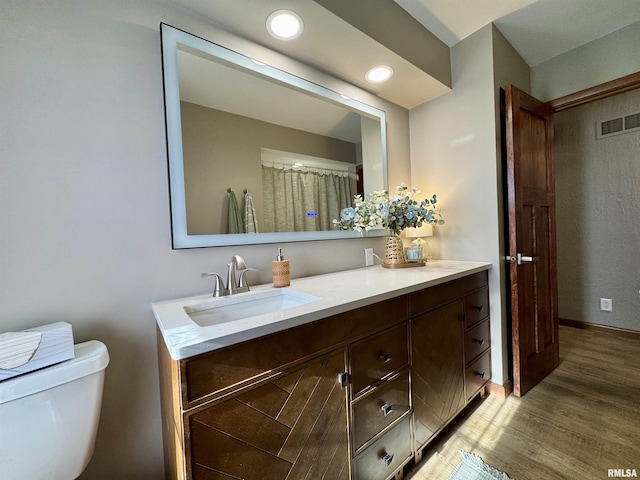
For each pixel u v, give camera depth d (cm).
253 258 137
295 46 142
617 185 263
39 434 68
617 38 180
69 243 93
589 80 191
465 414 160
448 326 143
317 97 164
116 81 101
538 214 195
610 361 215
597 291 277
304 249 157
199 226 120
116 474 100
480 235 183
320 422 90
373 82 180
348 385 97
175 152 114
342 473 95
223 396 71
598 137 271
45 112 89
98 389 78
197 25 120
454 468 124
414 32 164
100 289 98
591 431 142
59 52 91
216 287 115
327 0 119
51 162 90
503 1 154
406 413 119
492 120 174
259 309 118
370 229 187
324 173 168
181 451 66
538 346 191
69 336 75
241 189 134
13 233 84
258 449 77
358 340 100
